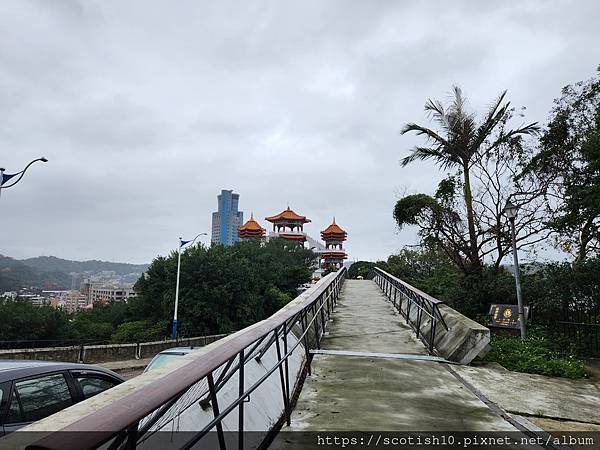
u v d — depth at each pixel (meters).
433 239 14.31
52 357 18.05
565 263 11.14
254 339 2.96
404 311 11.99
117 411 1.30
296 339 6.70
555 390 5.89
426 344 8.41
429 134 13.98
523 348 8.40
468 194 13.48
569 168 12.09
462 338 7.34
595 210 10.14
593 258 10.77
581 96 12.21
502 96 13.42
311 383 5.68
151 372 2.86
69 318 36.41
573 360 7.54
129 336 36.88
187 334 36.03
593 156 9.97
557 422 4.58
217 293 36.69
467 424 4.29
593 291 10.02
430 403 4.95
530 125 12.86
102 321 48.12
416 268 23.05
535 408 5.00
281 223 75.38
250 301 40.84
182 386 1.69
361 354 7.50
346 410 4.59
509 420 4.48
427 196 14.45
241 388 2.83
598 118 10.45
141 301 41.25
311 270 61.12
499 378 6.36
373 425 4.13
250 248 55.12
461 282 13.36
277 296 47.00
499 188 13.28
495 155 13.35
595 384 6.45
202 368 1.98
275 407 4.19
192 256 38.84
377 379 5.92
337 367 6.58
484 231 13.32
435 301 8.02
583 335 9.71
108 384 4.77
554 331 10.41
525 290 11.30
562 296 10.46
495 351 8.12
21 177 14.31
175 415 2.44
